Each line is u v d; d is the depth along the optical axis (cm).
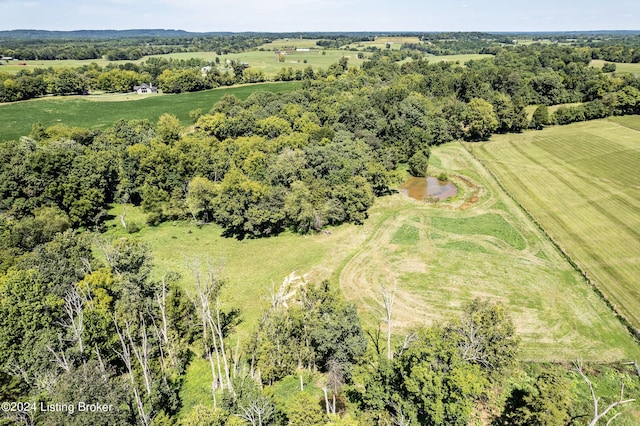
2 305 3738
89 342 3906
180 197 8494
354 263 6347
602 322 4872
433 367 3070
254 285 5909
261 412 3155
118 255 4794
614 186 8612
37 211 7175
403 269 6122
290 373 4269
